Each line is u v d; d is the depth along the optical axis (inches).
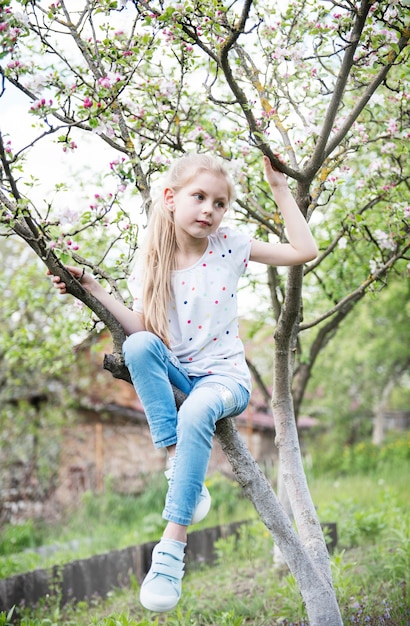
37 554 303.6
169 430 100.8
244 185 168.9
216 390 101.9
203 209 105.4
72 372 433.7
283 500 227.0
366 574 199.5
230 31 118.2
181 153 165.8
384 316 571.5
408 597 168.1
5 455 438.3
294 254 111.7
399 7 127.7
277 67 146.1
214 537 261.6
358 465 600.7
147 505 430.0
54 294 266.8
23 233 109.7
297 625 161.2
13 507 425.7
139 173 136.8
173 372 106.0
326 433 752.3
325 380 677.3
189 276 109.9
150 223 113.8
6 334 263.3
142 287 112.7
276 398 142.8
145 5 125.6
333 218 211.8
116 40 138.0
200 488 96.9
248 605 184.4
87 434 479.8
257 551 250.1
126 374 111.2
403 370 732.7
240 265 111.9
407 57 135.6
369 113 178.5
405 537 216.4
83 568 219.9
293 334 160.7
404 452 631.2
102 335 295.3
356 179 186.9
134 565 238.8
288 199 114.6
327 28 133.3
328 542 225.5
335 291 217.3
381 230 181.9
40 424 448.1
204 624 177.9
